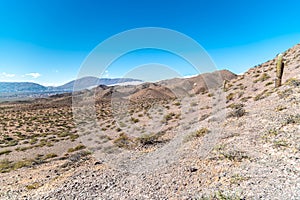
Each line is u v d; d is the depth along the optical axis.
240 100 22.66
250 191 6.75
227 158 9.57
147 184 9.11
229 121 15.53
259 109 16.00
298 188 6.33
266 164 8.21
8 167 17.55
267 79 28.33
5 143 28.67
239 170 8.28
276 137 10.23
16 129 39.66
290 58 35.00
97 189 9.26
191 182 8.48
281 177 7.12
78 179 10.66
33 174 13.94
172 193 8.00
